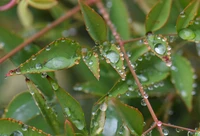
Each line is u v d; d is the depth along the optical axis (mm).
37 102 322
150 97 375
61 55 321
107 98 324
